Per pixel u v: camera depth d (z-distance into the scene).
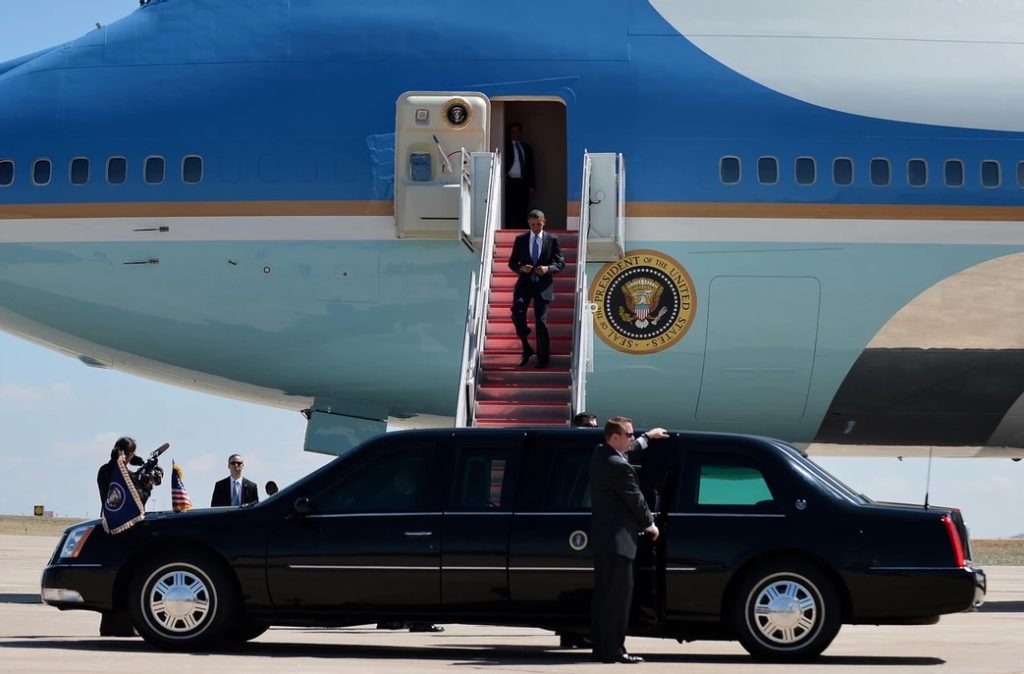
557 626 38.62
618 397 72.19
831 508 38.25
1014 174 71.06
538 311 59.84
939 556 37.53
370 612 38.97
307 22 73.12
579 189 69.62
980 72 73.31
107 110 71.19
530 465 39.50
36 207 70.25
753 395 72.25
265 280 69.94
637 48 72.75
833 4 75.50
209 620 39.34
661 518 38.56
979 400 73.56
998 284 70.75
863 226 70.25
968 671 35.00
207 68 71.94
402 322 70.19
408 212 68.19
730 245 69.88
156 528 40.00
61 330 72.12
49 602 40.41
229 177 69.88
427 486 39.56
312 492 39.97
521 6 74.00
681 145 70.31
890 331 70.81
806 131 70.94
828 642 37.75
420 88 70.94
